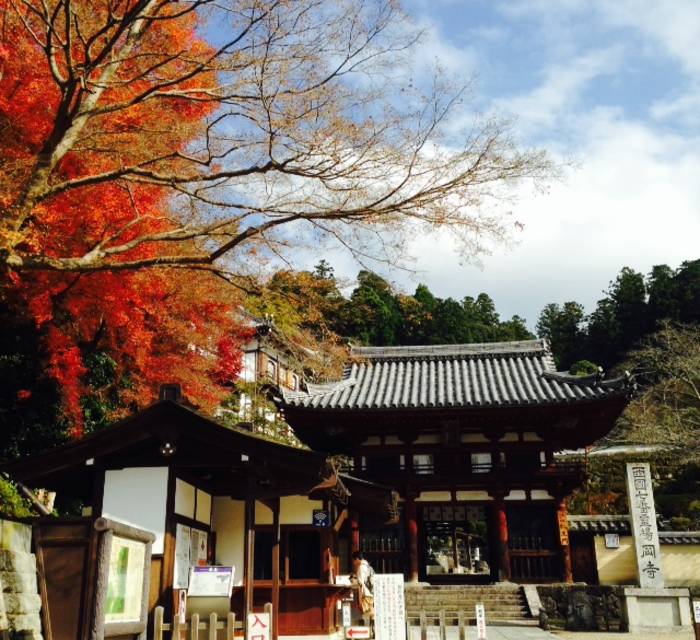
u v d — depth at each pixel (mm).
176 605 9062
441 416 21844
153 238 9180
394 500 13742
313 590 11516
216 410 21750
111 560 7477
